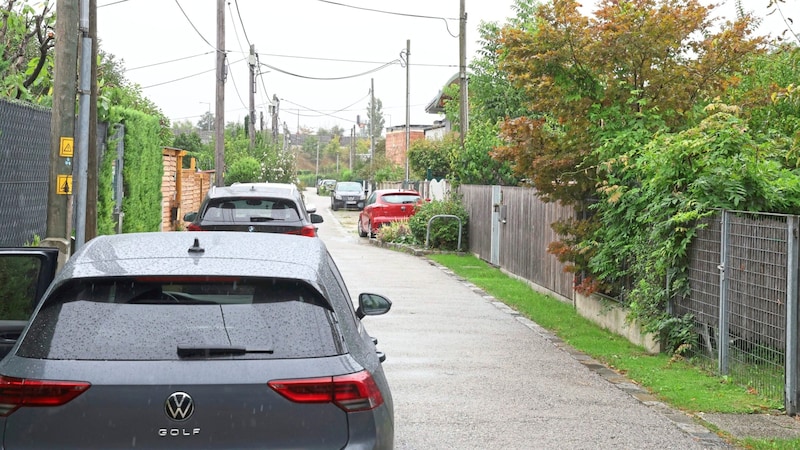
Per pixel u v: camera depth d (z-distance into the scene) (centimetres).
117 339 409
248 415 400
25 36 1638
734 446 700
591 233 1259
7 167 1145
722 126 992
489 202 2219
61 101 1097
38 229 1272
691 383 895
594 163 1225
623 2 1226
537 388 891
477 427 744
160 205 2386
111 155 1733
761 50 1262
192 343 409
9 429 395
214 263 447
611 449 688
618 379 936
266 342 415
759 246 850
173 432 394
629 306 1147
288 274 439
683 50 1255
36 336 416
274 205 1504
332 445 409
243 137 5634
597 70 1244
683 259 1018
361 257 2348
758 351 856
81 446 392
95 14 1259
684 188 1025
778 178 997
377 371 456
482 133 2802
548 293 1627
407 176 4441
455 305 1478
